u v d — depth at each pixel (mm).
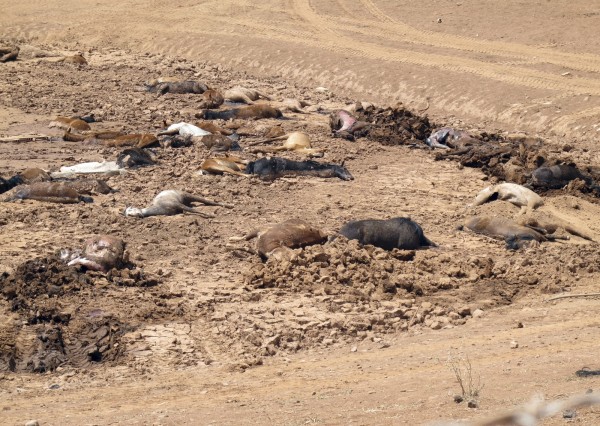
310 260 23125
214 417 14352
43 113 42562
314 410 14328
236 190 30766
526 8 60688
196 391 16625
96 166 32812
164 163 34250
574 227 27484
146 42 62156
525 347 18328
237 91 46406
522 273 23641
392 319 20766
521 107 44250
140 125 40438
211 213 28203
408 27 60000
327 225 27125
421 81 49062
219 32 61656
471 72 49375
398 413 13500
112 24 65750
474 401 13555
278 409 14648
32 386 17469
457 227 27812
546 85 46406
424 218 28797
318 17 63438
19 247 24375
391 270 23359
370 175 34250
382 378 16656
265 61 55812
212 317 20625
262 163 32906
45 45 63281
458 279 23391
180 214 27953
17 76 50812
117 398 16406
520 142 38469
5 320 19828
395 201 30750
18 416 15305
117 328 19797
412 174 34656
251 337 19453
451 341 19375
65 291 21203
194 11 67000
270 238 23828
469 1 63281
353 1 66500
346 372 17391
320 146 38156
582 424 11984
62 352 19000
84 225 26547
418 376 16484
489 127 43469
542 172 32312
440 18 60750
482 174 34844
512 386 14680
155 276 22656
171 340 19500
